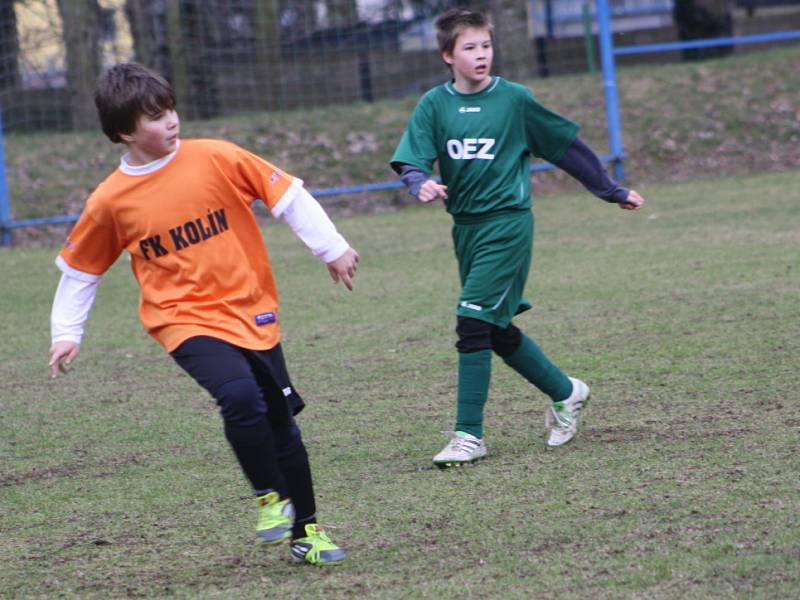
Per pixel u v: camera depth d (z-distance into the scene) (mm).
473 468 15922
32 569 12969
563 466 15680
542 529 13141
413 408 19625
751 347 22016
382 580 11930
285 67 69125
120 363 25094
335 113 59531
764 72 60500
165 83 12305
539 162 54031
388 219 47812
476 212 16484
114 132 12195
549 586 11406
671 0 77250
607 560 12008
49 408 21297
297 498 12695
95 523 14570
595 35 73625
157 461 17406
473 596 11289
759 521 12844
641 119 57031
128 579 12492
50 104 62219
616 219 42000
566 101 58875
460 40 16312
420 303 29641
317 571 12383
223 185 12414
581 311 26828
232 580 12305
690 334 23547
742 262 31516
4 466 17531
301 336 26469
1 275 38406
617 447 16406
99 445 18516
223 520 14438
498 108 16422
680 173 53312
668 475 14844
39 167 52594
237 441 12000
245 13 67375
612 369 21188
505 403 19641
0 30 62219
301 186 12602
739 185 48406
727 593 10922
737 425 16984
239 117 60156
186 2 65312
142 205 12352
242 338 12312
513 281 16578
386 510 14266
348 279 12664
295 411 12820
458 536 13133
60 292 12930
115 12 66062
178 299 12414
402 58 71250
